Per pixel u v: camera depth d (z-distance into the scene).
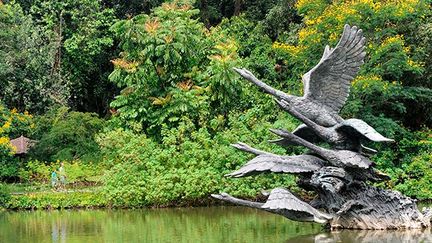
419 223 10.95
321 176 10.73
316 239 10.07
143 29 20.80
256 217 14.41
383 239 9.84
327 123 10.99
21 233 12.82
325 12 19.41
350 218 10.95
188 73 20.83
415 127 21.61
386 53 18.83
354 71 11.12
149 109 20.14
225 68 19.84
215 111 20.42
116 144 18.62
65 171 22.06
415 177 18.61
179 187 17.08
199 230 12.21
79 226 13.75
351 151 10.90
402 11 18.69
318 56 19.80
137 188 17.38
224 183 17.11
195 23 21.89
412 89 19.62
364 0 18.55
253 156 17.36
